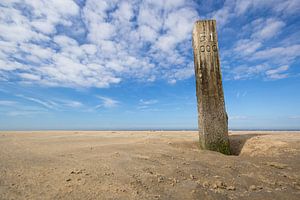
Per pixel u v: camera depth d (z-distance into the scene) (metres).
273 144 6.25
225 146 6.27
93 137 8.98
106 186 2.87
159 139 7.68
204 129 6.32
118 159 4.28
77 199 2.47
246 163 4.67
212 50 6.58
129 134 11.12
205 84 6.48
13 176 3.00
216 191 3.09
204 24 6.67
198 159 4.88
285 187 3.41
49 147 5.71
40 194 2.52
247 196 3.00
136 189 2.88
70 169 3.42
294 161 4.82
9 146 5.64
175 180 3.35
